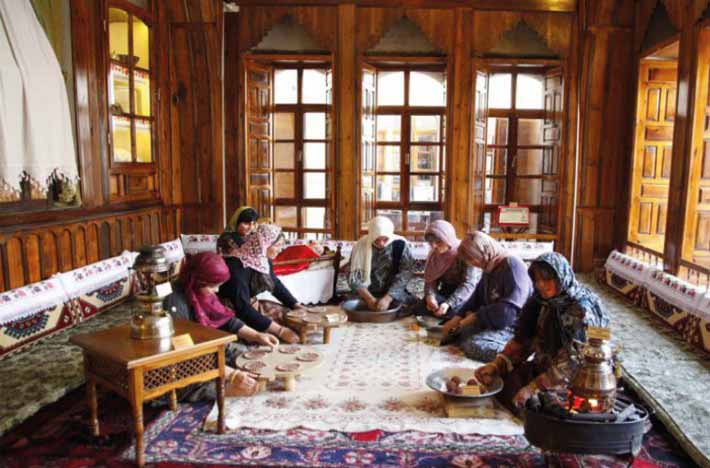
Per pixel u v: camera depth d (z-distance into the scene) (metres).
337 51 6.56
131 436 2.88
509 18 6.49
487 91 6.72
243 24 6.57
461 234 6.75
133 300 5.32
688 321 4.30
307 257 5.39
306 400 3.22
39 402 3.17
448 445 2.77
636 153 6.36
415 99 6.96
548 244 6.41
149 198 6.23
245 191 6.79
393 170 7.09
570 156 6.60
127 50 5.77
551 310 2.96
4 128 3.96
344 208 6.75
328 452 2.72
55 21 4.73
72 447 2.79
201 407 3.19
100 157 5.29
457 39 6.51
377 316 4.66
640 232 6.45
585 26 6.43
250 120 6.75
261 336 3.56
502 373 3.17
